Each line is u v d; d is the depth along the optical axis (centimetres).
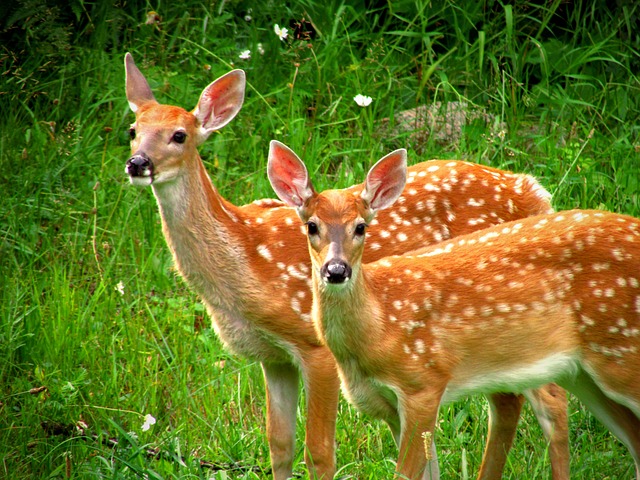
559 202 1384
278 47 1650
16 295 1209
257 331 1077
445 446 1092
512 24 1644
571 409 1172
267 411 1080
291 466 1077
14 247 1308
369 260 1105
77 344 1176
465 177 1148
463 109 1572
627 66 1631
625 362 968
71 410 1095
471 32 1755
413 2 1728
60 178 1402
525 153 1444
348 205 966
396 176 1000
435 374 980
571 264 986
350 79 1600
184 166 1072
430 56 1628
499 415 1060
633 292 966
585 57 1623
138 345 1192
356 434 1107
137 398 1134
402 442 975
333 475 1046
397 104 1608
